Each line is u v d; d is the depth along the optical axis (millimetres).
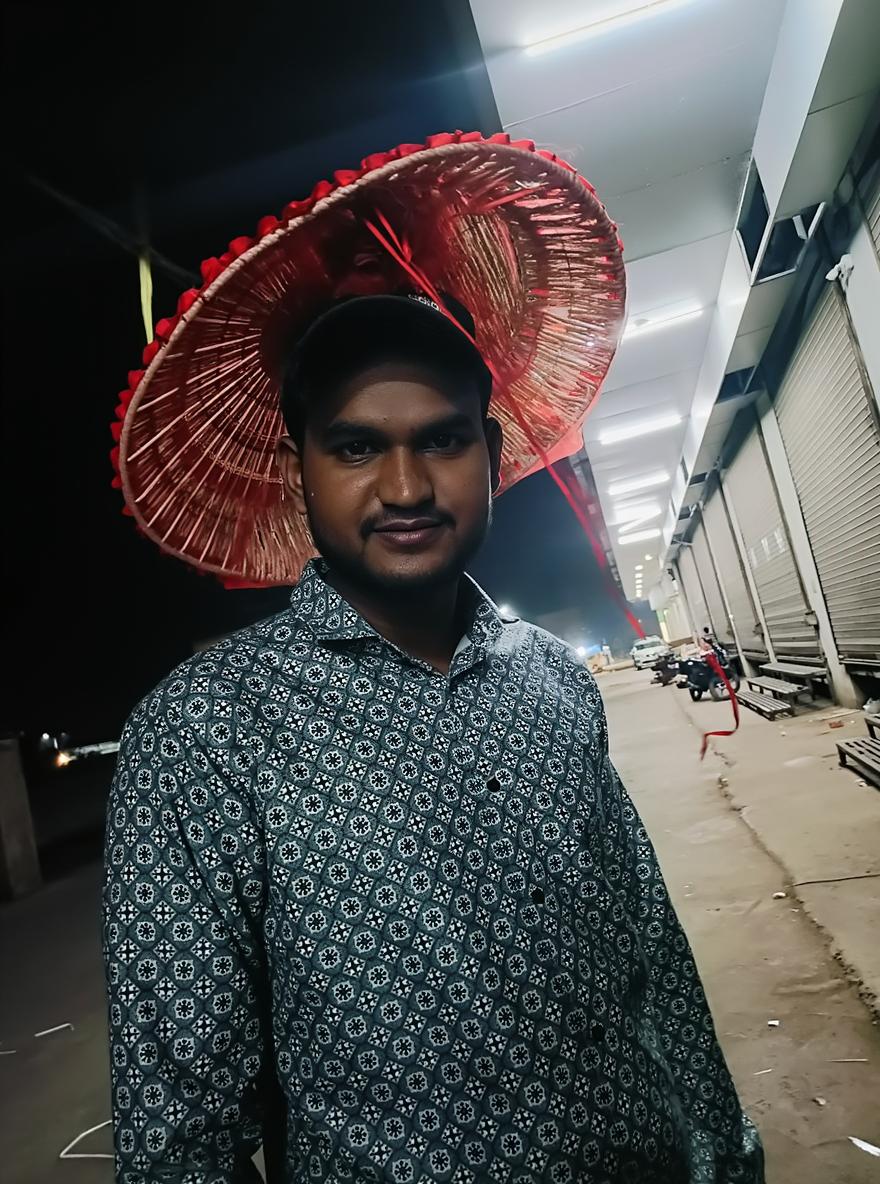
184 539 1227
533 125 4574
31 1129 2939
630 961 963
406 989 754
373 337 915
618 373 8375
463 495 941
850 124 4262
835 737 6754
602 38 3971
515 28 3896
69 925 6453
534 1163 743
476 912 803
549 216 1069
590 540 1026
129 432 1022
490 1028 764
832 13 3496
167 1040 713
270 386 1155
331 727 853
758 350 7492
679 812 5598
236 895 777
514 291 1208
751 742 7586
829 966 2842
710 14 3969
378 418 899
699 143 4949
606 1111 800
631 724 11898
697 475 12023
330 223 956
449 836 828
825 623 8312
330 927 762
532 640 1143
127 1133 697
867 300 5047
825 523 7547
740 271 6223
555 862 893
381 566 917
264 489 1268
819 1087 2205
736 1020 2646
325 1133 742
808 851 4070
